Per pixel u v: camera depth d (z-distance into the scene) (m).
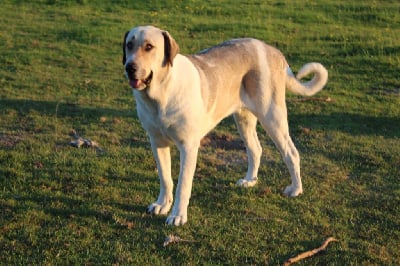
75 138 9.02
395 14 19.72
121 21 17.88
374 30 18.02
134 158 8.26
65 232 6.14
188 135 6.29
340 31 17.70
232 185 7.54
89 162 7.94
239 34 17.02
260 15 19.36
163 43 5.95
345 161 8.52
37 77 12.40
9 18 17.72
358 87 12.55
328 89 12.30
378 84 12.80
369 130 9.96
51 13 18.64
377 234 6.47
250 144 7.58
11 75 12.45
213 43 16.00
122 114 10.23
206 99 6.43
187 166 6.37
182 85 6.14
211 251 5.92
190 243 6.04
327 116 10.59
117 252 5.80
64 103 10.69
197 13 19.44
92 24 17.33
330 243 6.20
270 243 6.13
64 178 7.46
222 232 6.29
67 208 6.66
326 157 8.71
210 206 6.91
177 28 17.42
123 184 7.40
